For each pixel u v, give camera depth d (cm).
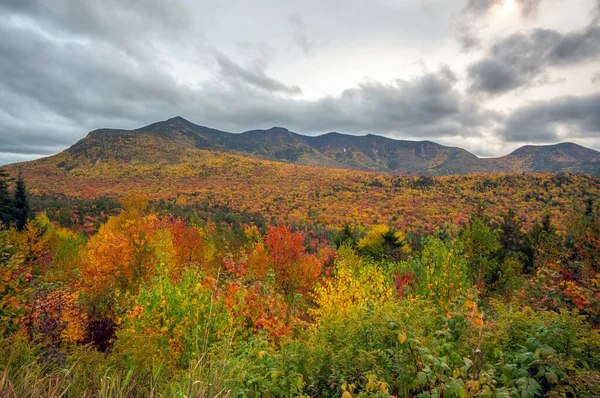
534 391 216
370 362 279
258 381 288
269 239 2005
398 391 270
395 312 392
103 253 1606
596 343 277
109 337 791
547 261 1051
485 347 286
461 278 964
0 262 507
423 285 984
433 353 275
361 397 231
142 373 307
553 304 501
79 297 913
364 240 3059
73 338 673
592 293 472
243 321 633
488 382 212
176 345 560
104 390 225
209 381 237
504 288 1276
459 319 300
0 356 276
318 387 301
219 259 2678
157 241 1753
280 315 672
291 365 312
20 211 3684
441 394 225
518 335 307
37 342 545
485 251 1402
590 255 833
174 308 589
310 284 1834
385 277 917
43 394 213
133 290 1409
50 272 1100
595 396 210
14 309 503
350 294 848
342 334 383
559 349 279
